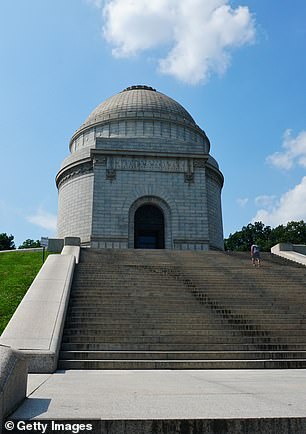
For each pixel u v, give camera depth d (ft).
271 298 57.41
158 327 45.68
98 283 60.23
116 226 124.47
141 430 15.26
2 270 77.05
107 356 38.58
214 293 58.39
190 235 127.13
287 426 15.61
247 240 279.90
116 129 148.87
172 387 23.82
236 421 15.51
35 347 35.14
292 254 92.79
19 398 18.37
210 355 39.45
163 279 64.08
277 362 37.91
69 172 144.97
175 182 130.82
